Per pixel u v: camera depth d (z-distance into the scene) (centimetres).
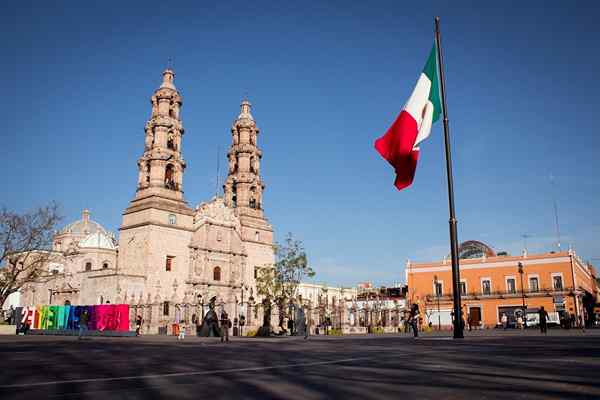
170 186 8044
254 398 787
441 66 2400
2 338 4253
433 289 8744
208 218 8338
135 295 7288
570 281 7700
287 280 6612
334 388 863
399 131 2312
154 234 7569
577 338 2302
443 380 910
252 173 9406
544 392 760
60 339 4031
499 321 8081
